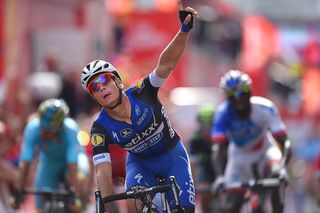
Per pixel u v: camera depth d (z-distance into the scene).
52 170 25.36
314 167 34.72
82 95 39.88
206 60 57.09
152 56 49.09
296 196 38.50
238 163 25.19
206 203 28.33
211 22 57.56
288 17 64.88
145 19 49.59
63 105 24.45
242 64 50.28
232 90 23.47
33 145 24.64
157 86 17.55
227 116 24.36
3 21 38.44
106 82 17.09
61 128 24.48
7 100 37.47
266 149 24.97
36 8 42.47
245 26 51.50
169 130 17.98
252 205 23.58
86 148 31.36
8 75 38.19
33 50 41.97
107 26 50.34
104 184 17.12
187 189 17.73
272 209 22.73
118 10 51.75
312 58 58.34
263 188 22.61
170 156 18.05
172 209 17.61
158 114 17.67
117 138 17.58
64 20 46.09
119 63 44.34
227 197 24.23
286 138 23.58
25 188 24.56
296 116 50.66
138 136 17.64
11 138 30.17
